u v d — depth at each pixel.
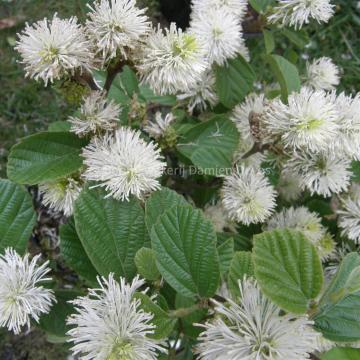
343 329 0.14
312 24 0.52
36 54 0.18
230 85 0.27
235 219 0.27
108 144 0.20
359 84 0.51
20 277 0.17
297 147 0.22
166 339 0.18
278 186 0.30
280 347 0.13
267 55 0.26
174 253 0.17
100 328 0.14
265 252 0.13
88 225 0.18
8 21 0.48
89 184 0.19
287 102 0.24
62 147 0.21
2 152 0.45
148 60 0.19
